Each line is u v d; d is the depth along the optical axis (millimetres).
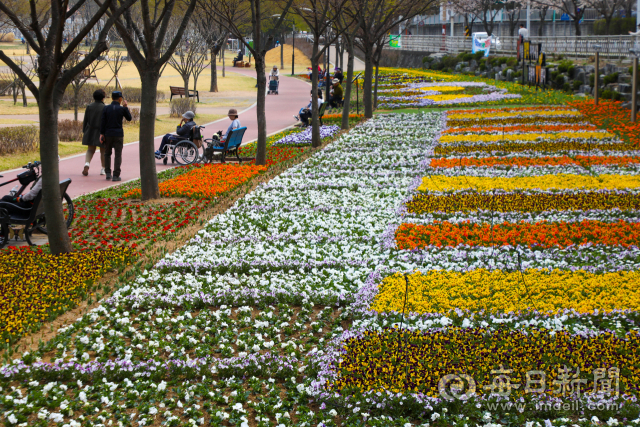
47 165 8414
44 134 8336
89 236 9734
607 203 10945
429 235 9422
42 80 8211
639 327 6199
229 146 16156
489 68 47219
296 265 8273
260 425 4617
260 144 15672
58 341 6020
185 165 16109
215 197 12375
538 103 29219
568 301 6801
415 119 25125
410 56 66125
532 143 17688
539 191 12016
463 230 9547
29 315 6438
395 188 12859
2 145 17234
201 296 7223
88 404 4906
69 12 7984
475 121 23000
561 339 5812
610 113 23203
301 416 4688
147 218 10773
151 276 7848
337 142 19438
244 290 7309
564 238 9117
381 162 15875
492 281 7445
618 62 30922
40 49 8172
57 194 8555
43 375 5379
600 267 7863
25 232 9344
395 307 6660
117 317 6637
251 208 11461
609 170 13852
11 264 8070
